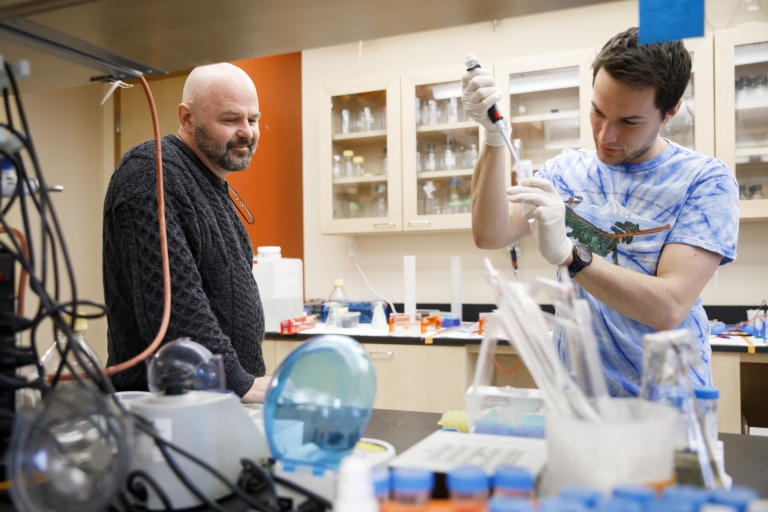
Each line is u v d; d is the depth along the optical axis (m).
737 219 1.32
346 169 3.48
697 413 0.72
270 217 3.79
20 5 0.87
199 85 1.62
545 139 3.08
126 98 4.13
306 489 0.69
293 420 0.73
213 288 1.52
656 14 0.82
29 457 0.59
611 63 1.20
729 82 2.71
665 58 1.18
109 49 1.09
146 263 1.32
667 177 1.38
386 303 3.47
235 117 1.63
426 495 0.55
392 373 2.74
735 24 2.89
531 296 0.71
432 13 1.02
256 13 0.99
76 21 0.95
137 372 1.39
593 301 1.39
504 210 1.51
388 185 3.31
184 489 0.70
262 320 1.68
